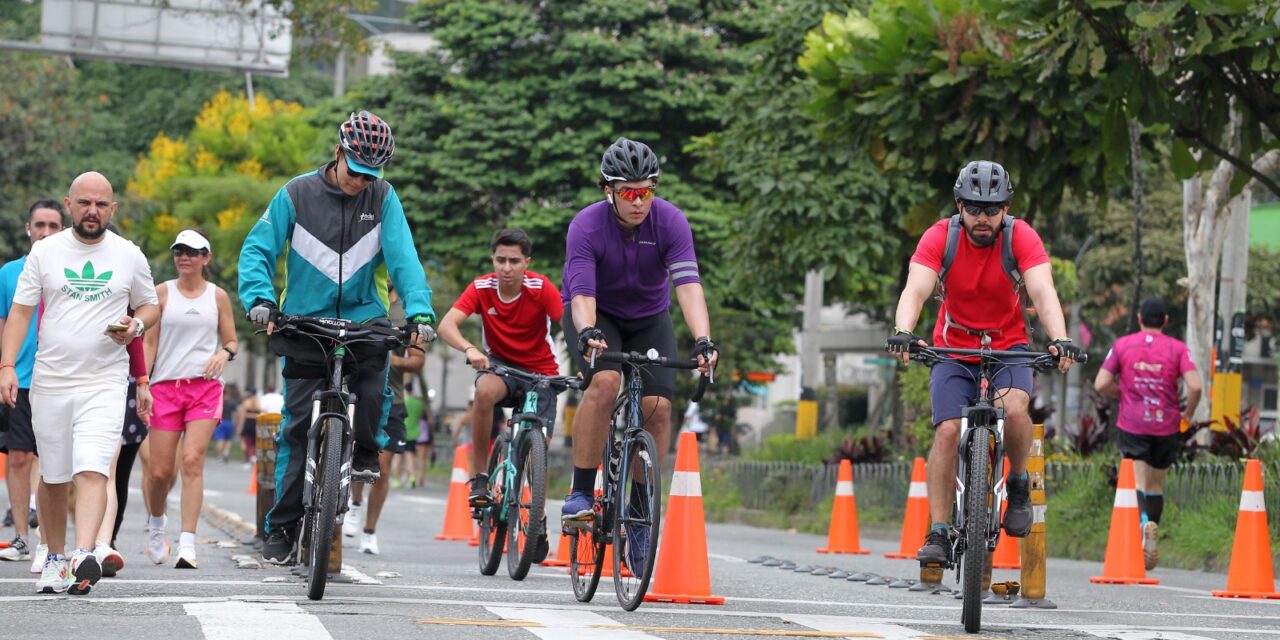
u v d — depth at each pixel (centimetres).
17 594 2273
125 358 2372
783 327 10569
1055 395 12000
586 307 2366
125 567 2936
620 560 2322
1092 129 3994
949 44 3984
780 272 7438
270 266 2361
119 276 2372
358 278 2395
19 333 2361
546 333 3164
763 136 7350
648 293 2455
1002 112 4000
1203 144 3872
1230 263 5703
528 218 9306
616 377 2434
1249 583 3130
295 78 17212
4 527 4284
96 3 6875
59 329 2339
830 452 7100
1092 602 2816
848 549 4484
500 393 3080
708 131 9662
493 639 1830
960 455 2258
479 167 9456
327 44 7244
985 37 3975
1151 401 3994
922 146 4122
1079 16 3559
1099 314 11481
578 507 2411
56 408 2328
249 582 2512
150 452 3042
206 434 3034
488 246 9631
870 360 15250
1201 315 5638
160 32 6950
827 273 7125
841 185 7194
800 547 4809
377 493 3647
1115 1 3488
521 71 9869
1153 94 3662
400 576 2778
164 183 12750
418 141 9862
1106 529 4650
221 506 6016
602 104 9469
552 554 3653
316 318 2319
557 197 9644
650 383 2409
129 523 4694
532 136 9469
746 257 7475
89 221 2358
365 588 2481
